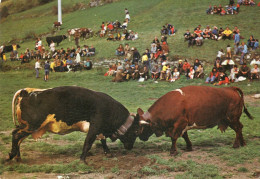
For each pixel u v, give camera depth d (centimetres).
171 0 4844
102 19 4728
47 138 1130
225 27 3372
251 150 926
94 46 3484
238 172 775
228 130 1209
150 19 4159
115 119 887
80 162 834
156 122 898
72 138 1114
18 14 6131
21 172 779
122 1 5575
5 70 3089
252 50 2703
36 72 2742
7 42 4509
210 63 2644
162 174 770
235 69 2248
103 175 764
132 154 933
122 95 2019
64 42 3966
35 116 819
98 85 2381
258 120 1317
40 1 6644
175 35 3362
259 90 1973
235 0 4234
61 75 2764
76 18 5156
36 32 4844
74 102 840
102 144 941
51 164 841
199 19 3778
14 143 838
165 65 2459
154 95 1998
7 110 1562
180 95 899
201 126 921
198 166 809
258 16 3541
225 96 943
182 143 1045
